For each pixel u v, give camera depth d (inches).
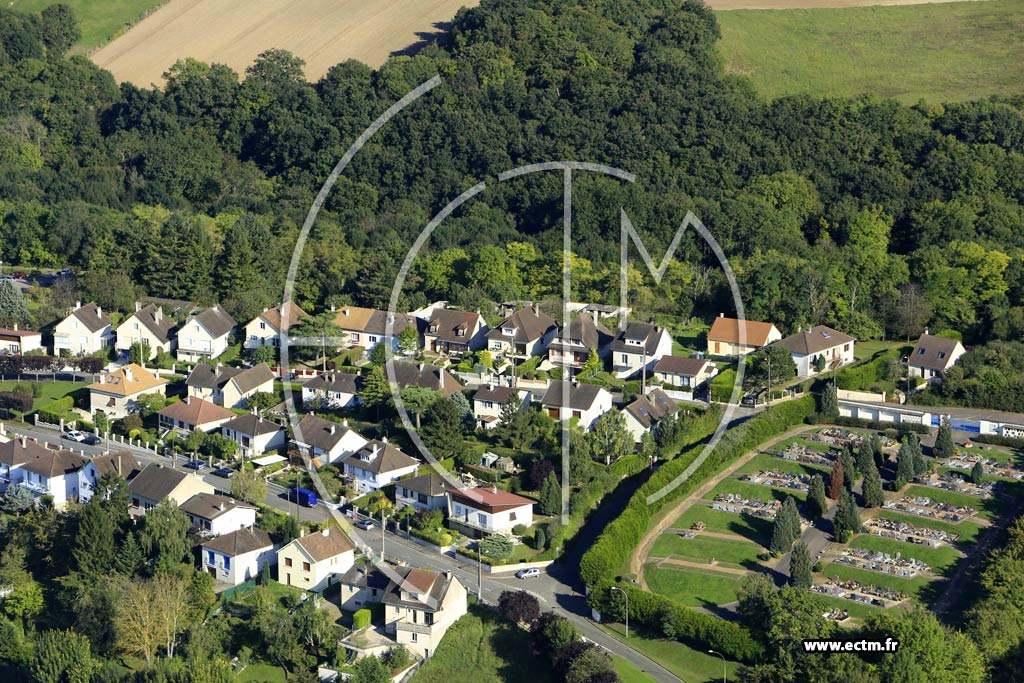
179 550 5196.9
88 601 4928.6
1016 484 6048.2
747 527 5664.4
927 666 4335.6
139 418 6717.5
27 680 4697.3
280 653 4626.0
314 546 5123.0
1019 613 4704.7
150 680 4461.1
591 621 5014.8
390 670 4544.8
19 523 5521.7
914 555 5369.1
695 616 4781.0
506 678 4630.9
